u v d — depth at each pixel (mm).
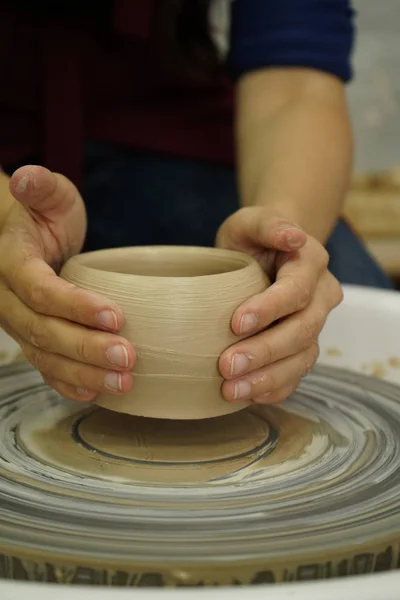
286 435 712
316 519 565
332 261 1211
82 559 507
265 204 925
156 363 630
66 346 633
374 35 2219
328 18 1174
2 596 433
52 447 678
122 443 682
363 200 2234
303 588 439
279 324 673
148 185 1284
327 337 1009
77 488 608
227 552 517
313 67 1168
